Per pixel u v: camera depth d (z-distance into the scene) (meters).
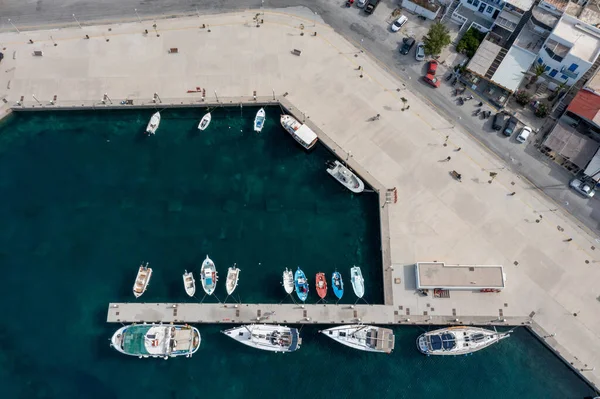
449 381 87.06
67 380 86.12
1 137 101.94
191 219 96.25
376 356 87.94
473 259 91.31
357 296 90.12
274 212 96.81
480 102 101.69
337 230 95.62
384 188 95.88
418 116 101.00
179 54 105.31
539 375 87.12
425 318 88.06
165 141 101.75
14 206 97.19
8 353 87.50
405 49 104.75
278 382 86.75
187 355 87.19
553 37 96.38
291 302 89.94
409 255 91.69
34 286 91.62
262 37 106.69
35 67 104.62
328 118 100.81
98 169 100.00
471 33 103.94
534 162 97.62
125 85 103.19
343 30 107.44
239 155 100.94
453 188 96.06
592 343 86.69
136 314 88.50
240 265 92.88
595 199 95.12
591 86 95.88
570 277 90.31
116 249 94.19
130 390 85.88
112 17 108.50
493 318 88.12
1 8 109.62
